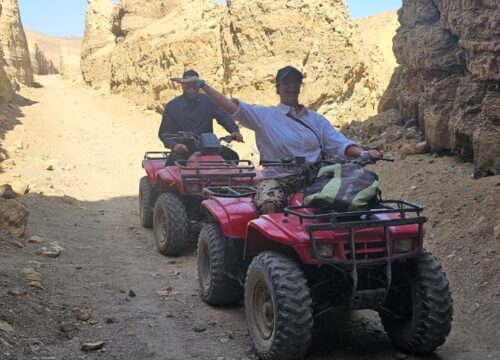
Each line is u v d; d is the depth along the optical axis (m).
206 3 25.70
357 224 3.99
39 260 6.70
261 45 19.81
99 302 5.53
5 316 4.68
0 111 22.08
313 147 4.79
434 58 9.55
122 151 18.38
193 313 5.36
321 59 19.31
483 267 5.78
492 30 7.31
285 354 4.00
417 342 4.27
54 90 35.81
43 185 11.98
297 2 19.67
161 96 24.30
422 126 10.54
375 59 23.00
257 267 4.28
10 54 35.31
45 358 4.12
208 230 5.55
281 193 4.66
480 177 7.64
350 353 4.48
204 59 22.34
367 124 12.70
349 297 4.15
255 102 19.88
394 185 8.63
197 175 7.01
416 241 4.23
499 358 4.33
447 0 9.30
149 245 8.07
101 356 4.33
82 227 8.93
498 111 7.37
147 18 33.75
